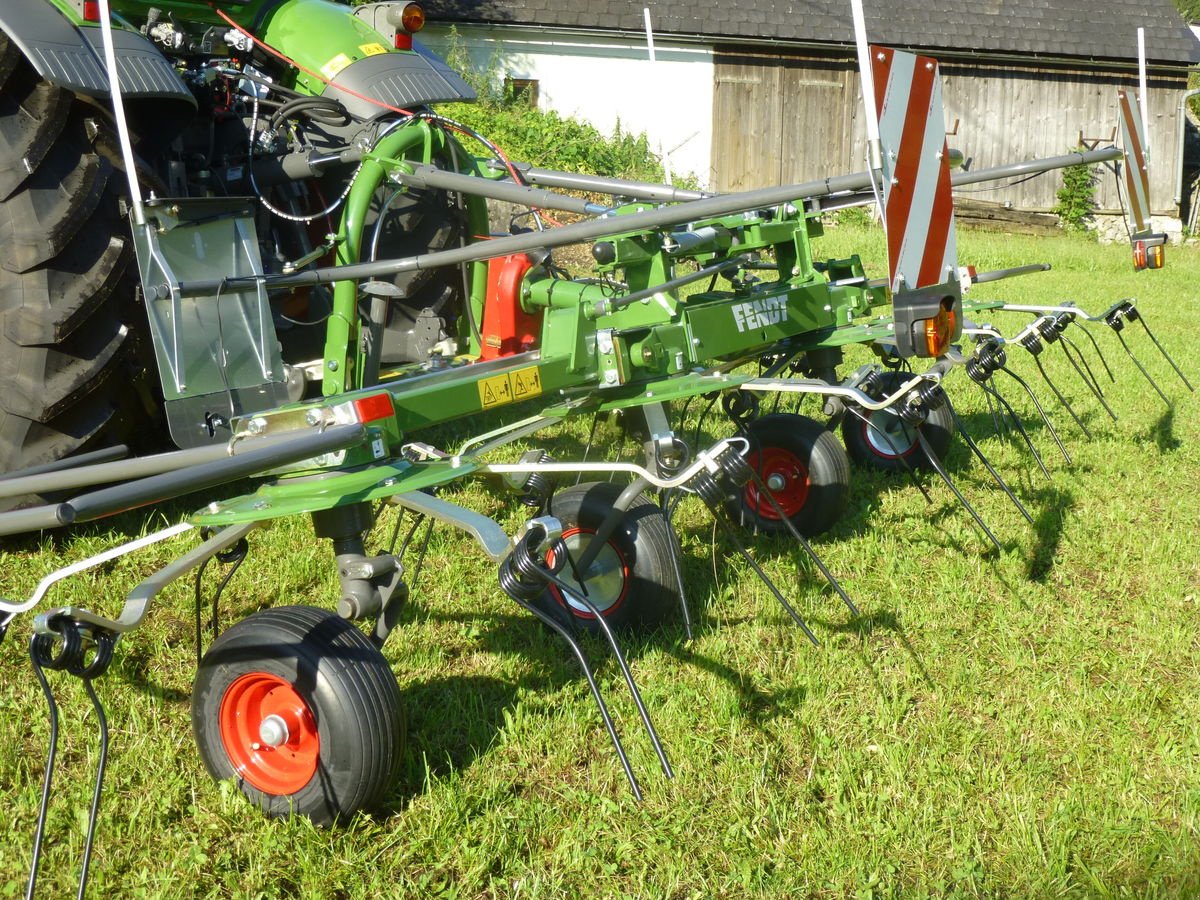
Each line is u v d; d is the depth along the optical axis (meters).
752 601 4.15
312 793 2.76
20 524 2.14
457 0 18.02
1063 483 5.60
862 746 3.25
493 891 2.60
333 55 5.23
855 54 19.27
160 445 4.88
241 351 3.88
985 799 3.03
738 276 4.96
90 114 4.10
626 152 17.77
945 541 4.80
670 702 3.39
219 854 2.71
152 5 4.99
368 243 5.17
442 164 5.06
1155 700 3.54
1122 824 2.89
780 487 4.69
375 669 2.76
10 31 3.81
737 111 19.09
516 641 3.84
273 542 4.46
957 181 4.68
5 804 2.86
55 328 4.02
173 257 3.68
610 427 6.11
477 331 5.00
